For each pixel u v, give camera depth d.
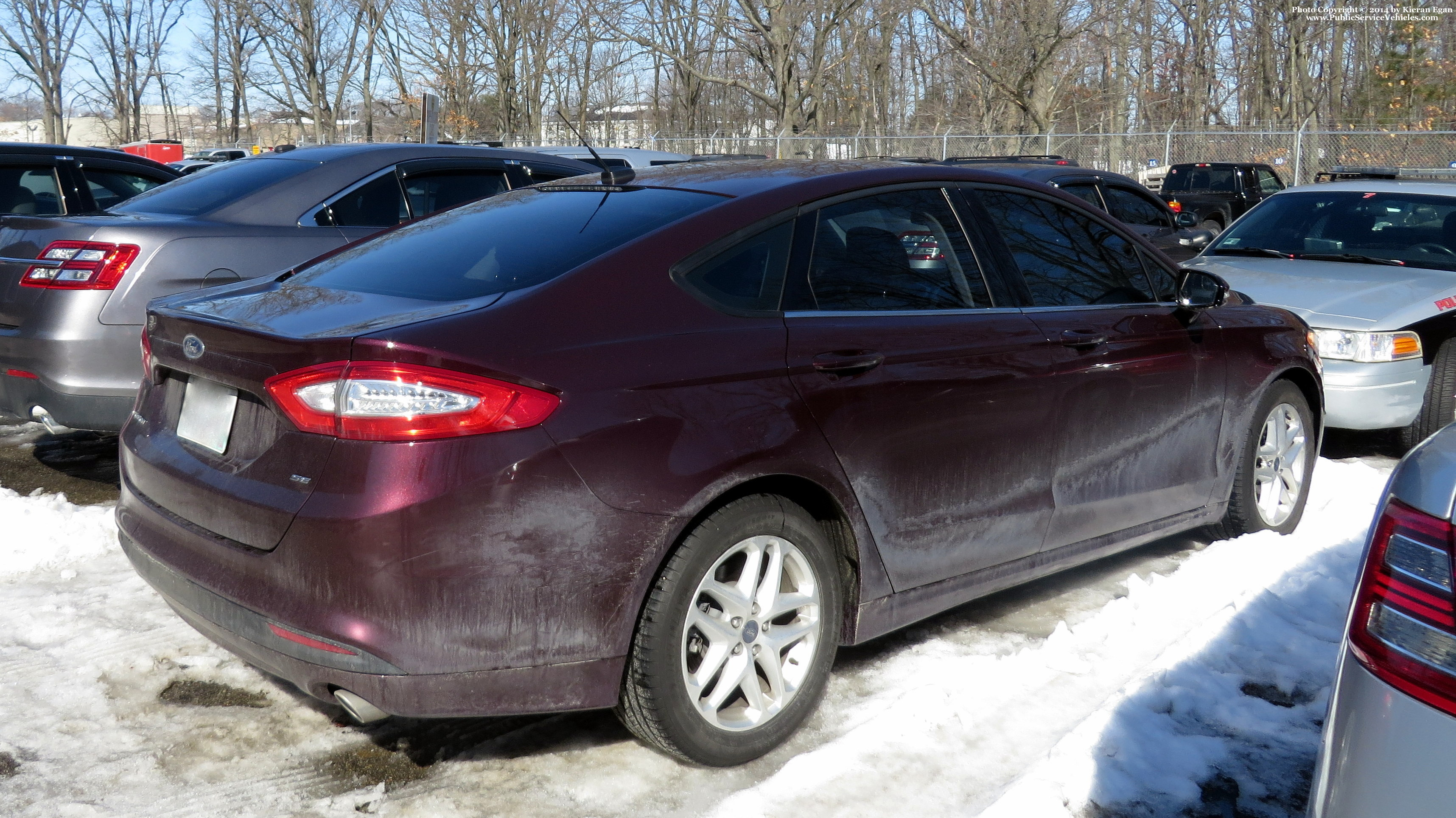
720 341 2.84
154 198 5.88
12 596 4.00
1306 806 2.77
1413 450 1.82
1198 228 10.57
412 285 2.95
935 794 2.78
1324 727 1.76
